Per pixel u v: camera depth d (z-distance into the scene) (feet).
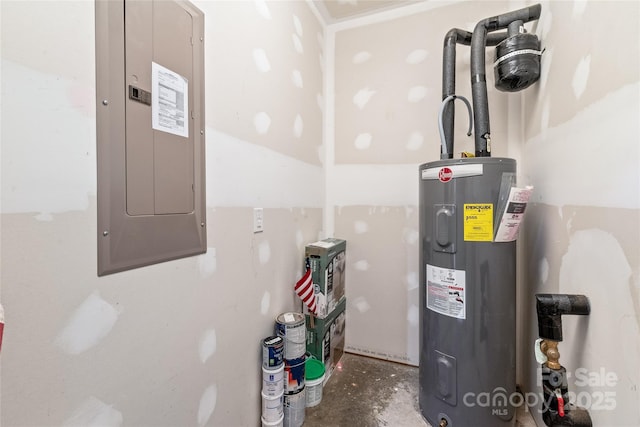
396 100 6.41
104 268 2.19
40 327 1.85
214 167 3.35
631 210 2.48
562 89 3.82
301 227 5.74
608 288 2.78
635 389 2.40
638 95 2.40
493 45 5.42
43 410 1.88
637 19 2.42
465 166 4.15
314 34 6.22
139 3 2.39
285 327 4.47
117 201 2.26
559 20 3.95
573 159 3.48
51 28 1.86
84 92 2.05
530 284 4.84
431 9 6.06
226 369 3.60
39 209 1.83
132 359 2.44
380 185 6.59
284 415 4.43
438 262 4.43
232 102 3.65
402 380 5.79
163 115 2.64
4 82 1.67
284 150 5.05
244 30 3.87
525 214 5.08
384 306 6.60
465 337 4.22
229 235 3.63
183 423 2.97
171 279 2.80
